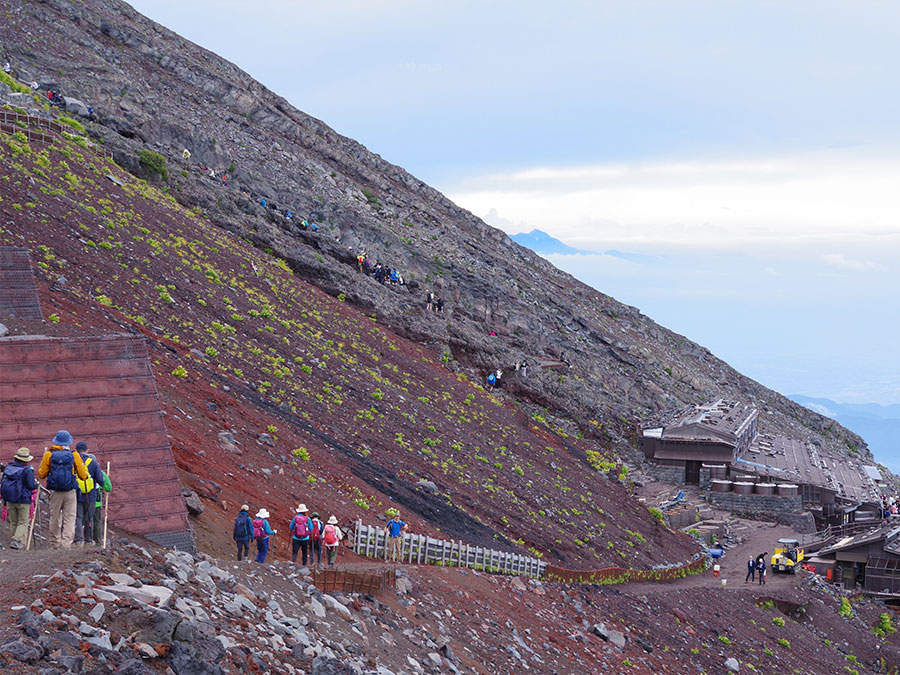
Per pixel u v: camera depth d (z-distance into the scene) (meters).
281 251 78.38
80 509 17.05
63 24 98.88
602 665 32.38
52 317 32.75
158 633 12.29
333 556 24.84
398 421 53.09
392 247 102.56
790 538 80.06
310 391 48.56
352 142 149.00
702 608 51.56
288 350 53.06
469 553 36.28
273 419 39.50
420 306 88.75
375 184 132.75
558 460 68.88
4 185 47.78
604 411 95.94
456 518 42.22
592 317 137.88
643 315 163.62
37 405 21.42
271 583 19.09
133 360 23.22
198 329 46.28
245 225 79.12
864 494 96.31
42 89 79.44
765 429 129.38
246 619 15.27
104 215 54.06
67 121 69.56
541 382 91.56
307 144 127.94
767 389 163.38
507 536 44.94
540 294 127.31
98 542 17.62
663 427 94.81
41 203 48.75
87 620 11.98
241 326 51.88
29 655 10.38
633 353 126.19
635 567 53.38
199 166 88.50
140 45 114.19
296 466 35.22
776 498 85.56
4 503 16.50
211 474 28.27
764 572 64.56
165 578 14.87
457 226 143.50
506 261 135.00
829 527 86.12
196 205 76.19
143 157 73.19
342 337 64.69
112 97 85.38
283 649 14.94
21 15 93.88
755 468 89.94
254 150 107.06
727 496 86.50
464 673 22.28
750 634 51.34
